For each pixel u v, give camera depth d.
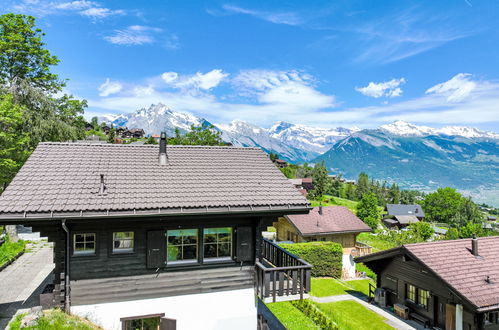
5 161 23.55
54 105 29.31
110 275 9.90
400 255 21.27
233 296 11.06
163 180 11.12
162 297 10.35
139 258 10.18
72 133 29.62
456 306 17.16
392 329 18.25
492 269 18.42
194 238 10.80
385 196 147.38
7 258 18.23
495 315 16.84
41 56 29.81
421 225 44.94
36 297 13.19
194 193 10.66
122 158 11.95
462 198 115.50
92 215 9.01
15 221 8.52
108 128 140.12
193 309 10.64
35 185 9.64
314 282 26.88
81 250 9.85
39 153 11.24
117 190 10.11
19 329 9.28
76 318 9.48
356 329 17.66
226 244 11.15
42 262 18.67
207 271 10.82
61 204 9.02
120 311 9.97
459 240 21.17
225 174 12.16
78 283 9.68
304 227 31.45
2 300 12.87
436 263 18.50
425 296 19.44
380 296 22.09
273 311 18.55
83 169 10.84
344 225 32.72
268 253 14.05
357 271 32.03
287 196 11.43
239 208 10.42
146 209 9.58
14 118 24.53
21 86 27.36
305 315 18.19
